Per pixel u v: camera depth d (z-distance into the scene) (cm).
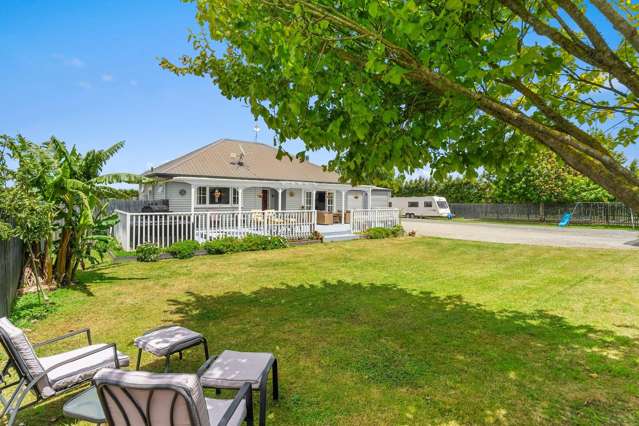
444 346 467
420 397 345
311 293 745
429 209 3928
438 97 327
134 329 529
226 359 324
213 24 275
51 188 753
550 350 455
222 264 1070
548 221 3266
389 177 424
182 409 191
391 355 439
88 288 779
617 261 1164
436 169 371
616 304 667
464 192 4366
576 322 562
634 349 459
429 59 256
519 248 1476
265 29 261
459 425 302
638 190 188
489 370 400
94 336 501
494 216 3775
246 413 262
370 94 304
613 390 359
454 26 217
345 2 269
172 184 1778
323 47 274
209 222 1367
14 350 277
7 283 596
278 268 1016
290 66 256
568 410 325
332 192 2594
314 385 367
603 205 2878
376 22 256
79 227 791
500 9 277
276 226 1509
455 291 765
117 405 200
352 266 1056
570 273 969
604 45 193
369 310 624
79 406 262
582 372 397
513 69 212
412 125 338
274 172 2172
